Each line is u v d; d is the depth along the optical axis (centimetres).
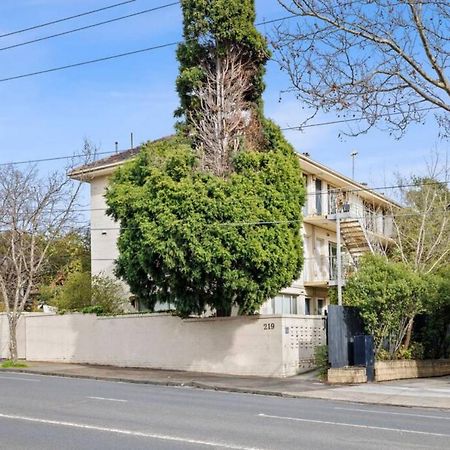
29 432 1139
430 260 3238
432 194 3544
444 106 1301
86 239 4628
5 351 3362
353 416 1409
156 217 2352
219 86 2716
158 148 2564
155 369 2736
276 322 2478
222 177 2494
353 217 3244
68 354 3055
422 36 1259
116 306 3198
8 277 3203
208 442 1051
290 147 2638
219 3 2712
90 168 3403
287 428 1200
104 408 1452
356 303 2373
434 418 1425
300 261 2531
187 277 2372
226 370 2564
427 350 2653
